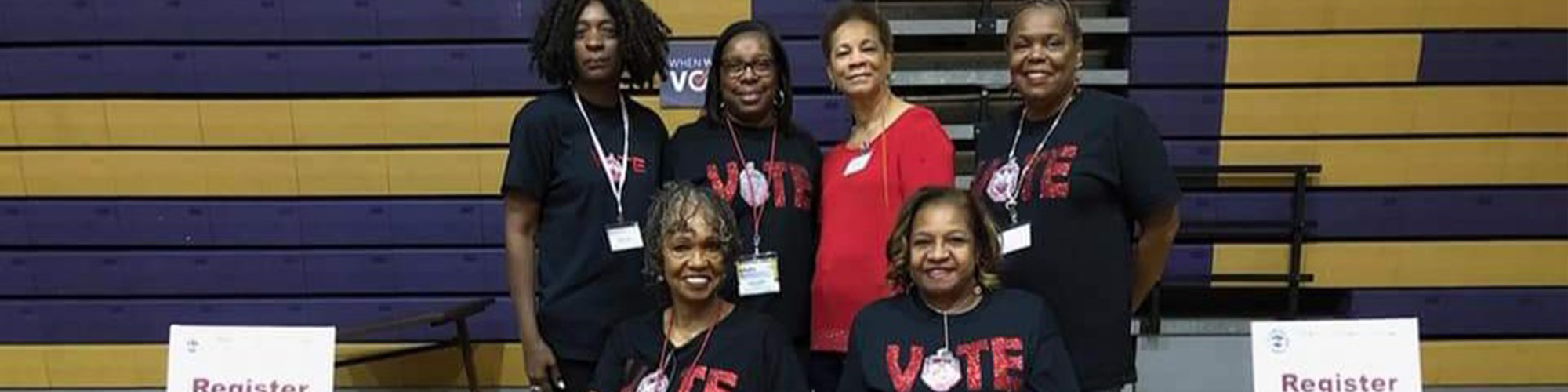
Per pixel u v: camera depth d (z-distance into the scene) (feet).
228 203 10.43
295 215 10.43
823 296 6.39
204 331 7.38
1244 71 10.13
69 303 10.65
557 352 6.70
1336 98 10.14
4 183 10.41
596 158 6.54
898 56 10.64
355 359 9.95
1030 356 5.80
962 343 5.87
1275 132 10.21
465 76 10.20
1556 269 10.43
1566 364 10.57
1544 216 10.32
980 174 6.59
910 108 6.43
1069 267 6.00
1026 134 6.31
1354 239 10.39
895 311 6.07
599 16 6.43
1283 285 10.46
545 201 6.68
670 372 6.16
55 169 10.39
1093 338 6.10
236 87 10.21
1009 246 6.10
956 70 10.46
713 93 6.62
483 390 10.69
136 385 10.80
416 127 10.28
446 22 10.11
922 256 5.90
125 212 10.44
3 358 10.76
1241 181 10.32
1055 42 5.98
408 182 10.37
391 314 10.59
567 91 6.70
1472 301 10.48
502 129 10.27
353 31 10.13
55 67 10.18
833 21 6.41
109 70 10.18
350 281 10.53
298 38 10.14
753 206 6.41
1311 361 6.88
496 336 10.60
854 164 6.35
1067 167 5.95
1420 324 10.52
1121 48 10.41
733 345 6.13
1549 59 10.03
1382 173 10.25
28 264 10.56
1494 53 10.03
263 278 10.55
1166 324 10.49
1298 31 10.06
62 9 10.08
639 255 6.58
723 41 6.48
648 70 6.85
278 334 7.36
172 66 10.18
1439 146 10.20
